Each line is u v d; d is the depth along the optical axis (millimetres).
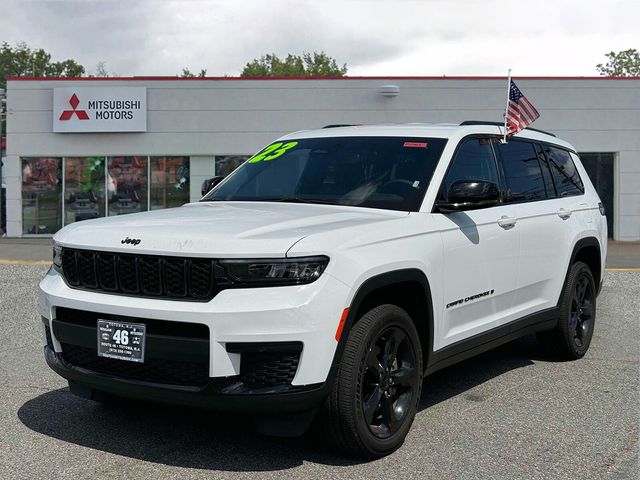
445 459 4070
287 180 5234
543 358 6574
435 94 21422
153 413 4832
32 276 11914
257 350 3582
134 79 21797
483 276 5020
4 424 4605
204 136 21891
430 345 4516
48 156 22266
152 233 3898
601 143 21469
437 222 4598
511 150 5797
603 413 4930
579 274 6426
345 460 4039
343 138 5449
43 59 82938
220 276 3623
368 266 3910
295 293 3617
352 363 3809
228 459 4035
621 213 21578
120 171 22234
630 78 21328
